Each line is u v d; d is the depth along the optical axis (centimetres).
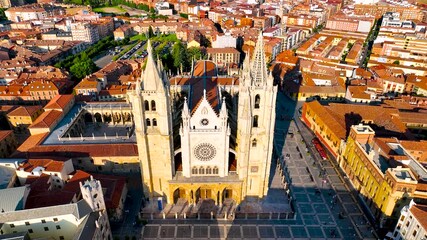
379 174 10600
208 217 10625
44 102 18975
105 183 10975
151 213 10569
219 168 10631
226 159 10412
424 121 15862
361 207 11325
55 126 14700
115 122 16762
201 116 9712
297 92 19912
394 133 14212
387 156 11319
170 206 11031
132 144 13075
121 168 12850
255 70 9444
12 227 8350
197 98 11194
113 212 10250
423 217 8612
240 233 10062
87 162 12625
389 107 16712
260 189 11169
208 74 14875
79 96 17975
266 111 9769
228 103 13288
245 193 11244
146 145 10075
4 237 7675
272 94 9488
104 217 9088
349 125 14912
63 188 10412
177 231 10119
